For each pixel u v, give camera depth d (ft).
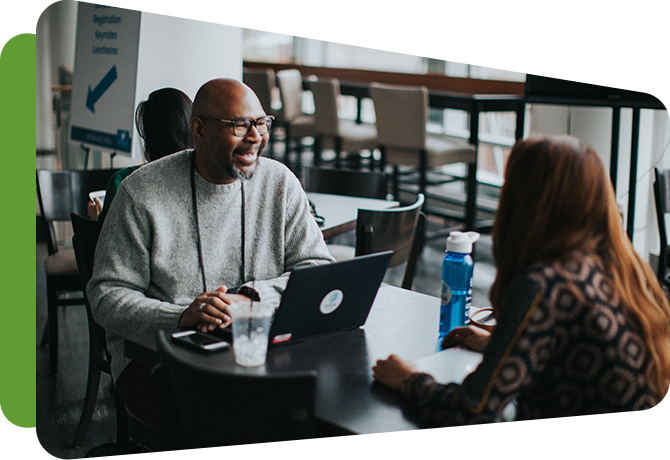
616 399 3.58
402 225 7.56
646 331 3.66
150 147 6.25
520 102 14.05
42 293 8.70
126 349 4.24
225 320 4.42
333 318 4.43
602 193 3.65
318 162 16.75
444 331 4.55
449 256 4.53
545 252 3.60
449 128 19.34
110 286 5.11
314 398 3.27
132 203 5.23
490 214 16.37
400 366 3.76
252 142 5.30
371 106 21.58
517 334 3.37
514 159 3.77
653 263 11.68
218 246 5.56
